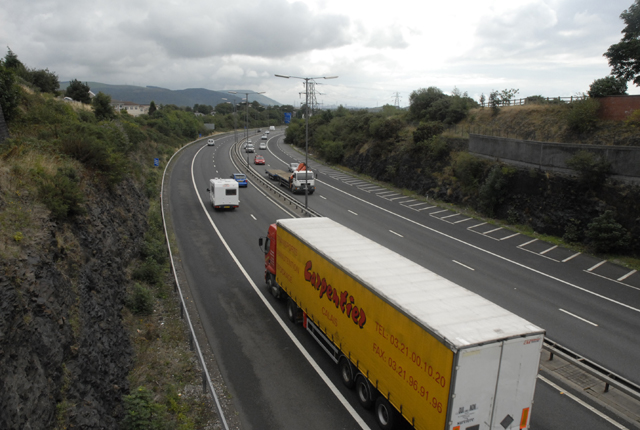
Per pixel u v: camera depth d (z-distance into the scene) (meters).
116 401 10.06
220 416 9.47
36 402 7.07
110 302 13.13
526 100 45.22
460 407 7.25
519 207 32.09
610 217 24.83
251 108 198.88
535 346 7.70
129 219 21.45
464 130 44.91
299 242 14.42
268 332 15.20
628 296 19.09
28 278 8.55
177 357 13.18
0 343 6.73
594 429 10.34
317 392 11.66
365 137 62.16
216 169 59.31
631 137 28.41
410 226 31.53
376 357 9.70
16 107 21.36
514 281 20.72
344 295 11.15
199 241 26.61
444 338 7.29
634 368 13.22
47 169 13.48
